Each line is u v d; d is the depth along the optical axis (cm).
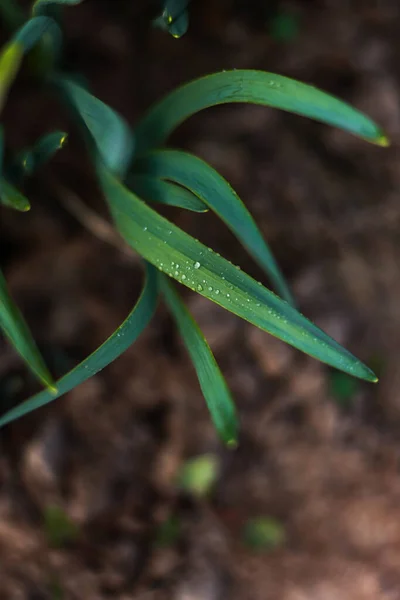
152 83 84
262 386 83
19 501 76
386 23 91
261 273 83
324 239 87
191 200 63
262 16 88
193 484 81
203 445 81
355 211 88
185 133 84
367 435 86
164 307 81
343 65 89
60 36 69
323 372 84
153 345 81
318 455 85
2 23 75
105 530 78
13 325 59
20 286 79
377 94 89
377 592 83
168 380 81
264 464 84
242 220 63
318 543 84
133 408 80
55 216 80
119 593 78
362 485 85
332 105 61
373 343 87
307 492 85
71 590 78
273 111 86
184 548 80
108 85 83
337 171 89
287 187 86
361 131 61
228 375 82
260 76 62
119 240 80
